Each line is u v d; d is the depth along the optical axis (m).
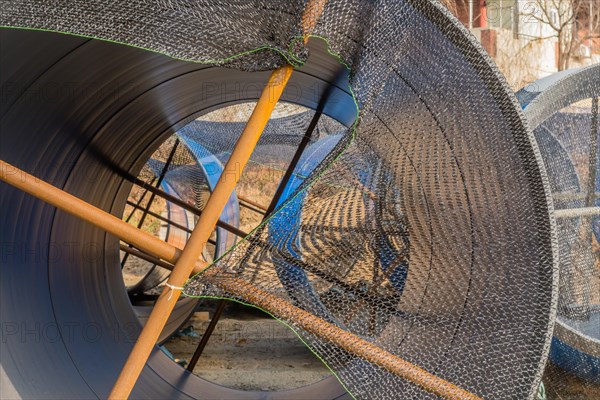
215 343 8.52
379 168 3.65
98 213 2.96
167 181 10.37
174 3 2.82
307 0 2.87
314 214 3.44
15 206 3.97
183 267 2.94
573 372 5.79
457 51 3.12
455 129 3.28
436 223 3.53
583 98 6.46
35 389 3.54
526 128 3.11
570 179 7.14
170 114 6.03
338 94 5.48
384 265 3.63
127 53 4.12
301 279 3.38
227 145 9.43
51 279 4.59
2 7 2.57
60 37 3.39
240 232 8.00
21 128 3.77
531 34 15.19
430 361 3.45
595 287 6.72
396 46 3.13
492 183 3.27
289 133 8.73
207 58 2.93
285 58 3.03
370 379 3.34
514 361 3.22
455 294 3.46
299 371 7.26
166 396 5.35
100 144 5.11
